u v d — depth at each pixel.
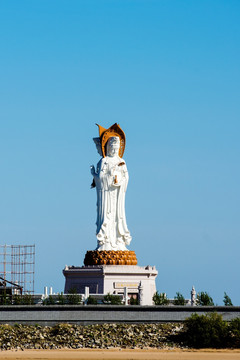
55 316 95.38
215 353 85.62
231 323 91.69
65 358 82.44
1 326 93.62
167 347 89.00
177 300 124.12
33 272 130.12
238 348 88.44
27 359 82.06
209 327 90.00
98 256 130.00
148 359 81.81
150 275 129.75
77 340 90.50
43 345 89.44
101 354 84.69
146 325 94.56
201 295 123.81
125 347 88.94
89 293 127.12
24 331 92.75
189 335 90.62
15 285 127.31
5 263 130.25
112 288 127.00
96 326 94.19
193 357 83.19
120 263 129.12
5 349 88.12
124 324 94.69
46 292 122.94
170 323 94.94
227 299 118.88
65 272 130.50
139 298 120.44
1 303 117.56
